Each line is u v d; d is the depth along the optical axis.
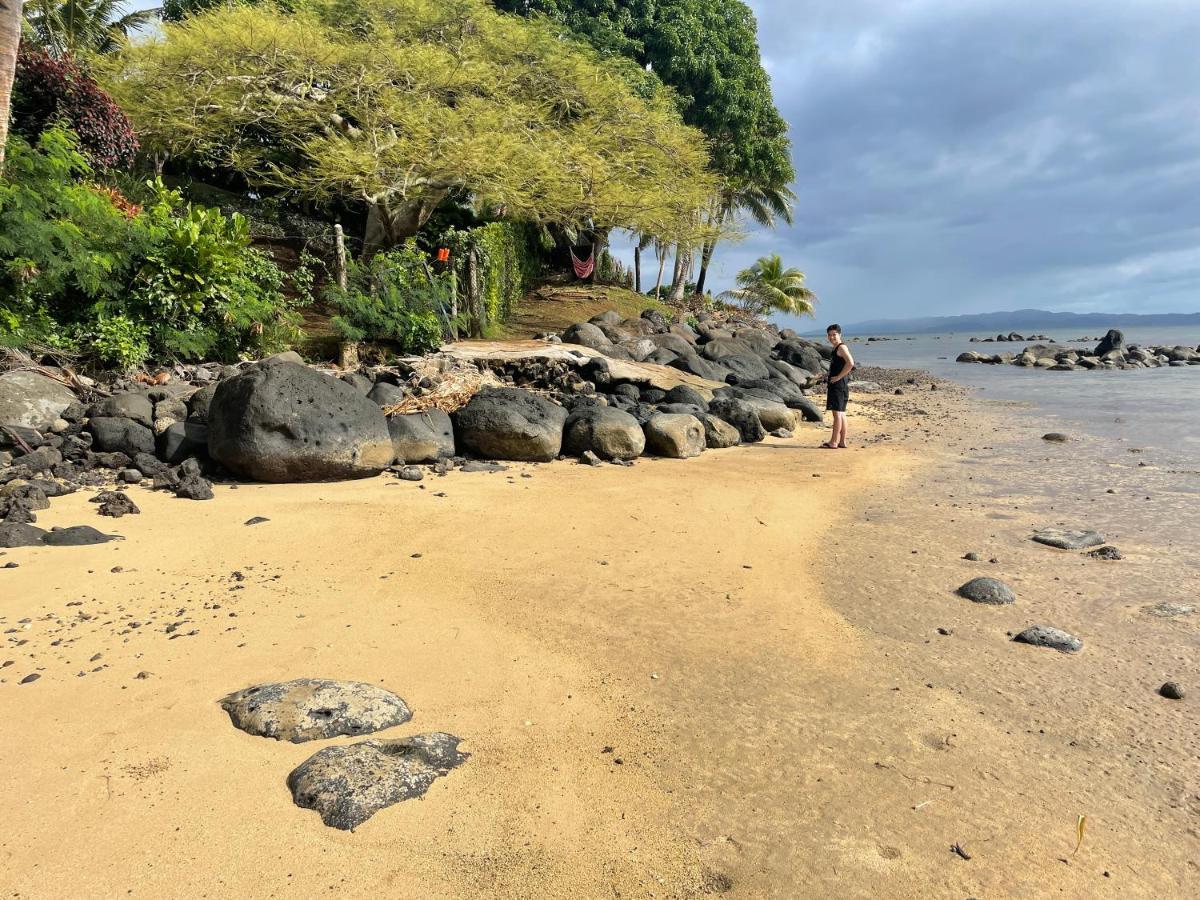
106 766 3.13
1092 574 5.84
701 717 3.66
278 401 7.95
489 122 17.95
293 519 6.66
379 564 5.65
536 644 4.41
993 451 11.69
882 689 3.97
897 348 60.12
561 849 2.72
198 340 10.86
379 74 18.02
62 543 5.75
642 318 26.05
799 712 3.72
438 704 3.72
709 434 11.90
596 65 23.06
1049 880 2.61
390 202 19.09
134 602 4.81
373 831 2.79
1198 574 5.82
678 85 31.42
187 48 17.25
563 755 3.31
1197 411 16.44
